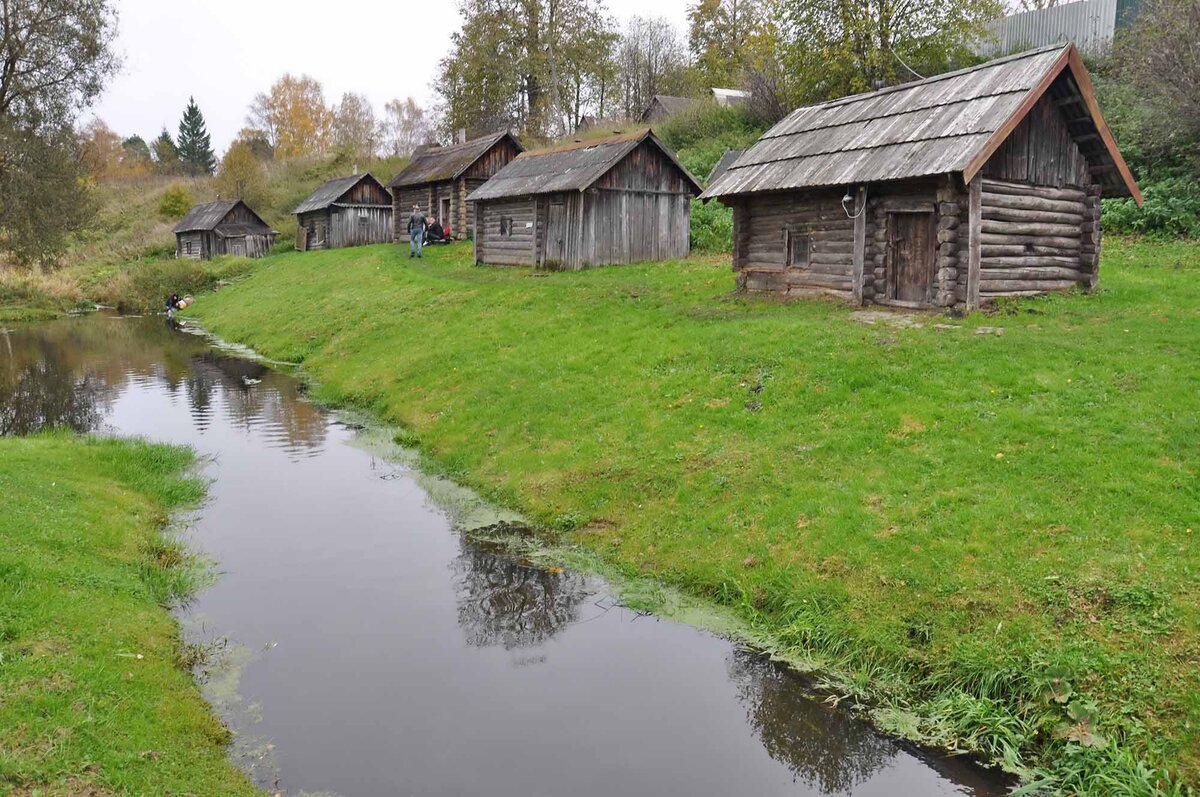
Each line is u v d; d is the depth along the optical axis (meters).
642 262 27.52
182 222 57.53
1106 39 34.62
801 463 10.84
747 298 19.03
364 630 8.70
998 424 10.70
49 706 6.10
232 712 7.15
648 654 8.23
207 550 10.88
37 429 17.44
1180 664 6.60
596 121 60.06
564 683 7.70
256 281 39.09
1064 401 11.04
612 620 8.95
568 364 16.44
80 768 5.57
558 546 10.84
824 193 17.72
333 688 7.56
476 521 11.78
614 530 10.84
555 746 6.72
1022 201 15.76
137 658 7.37
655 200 28.14
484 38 56.06
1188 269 19.03
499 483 12.82
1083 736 6.32
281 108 87.62
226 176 67.88
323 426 17.31
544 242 28.08
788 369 13.53
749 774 6.41
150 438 16.44
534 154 31.69
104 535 10.16
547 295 22.06
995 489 9.30
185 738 6.49
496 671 7.90
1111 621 7.13
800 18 34.00
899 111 16.98
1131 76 28.97
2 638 6.90
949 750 6.69
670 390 14.02
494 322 20.58
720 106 45.81
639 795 6.11
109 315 39.97
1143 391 11.02
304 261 40.94
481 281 26.34
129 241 62.66
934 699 7.20
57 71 34.91
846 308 16.78
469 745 6.71
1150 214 23.14
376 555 10.70
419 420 16.33
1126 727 6.29
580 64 57.44
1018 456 9.87
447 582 9.91
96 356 27.22
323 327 25.98
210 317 35.00
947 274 15.20
